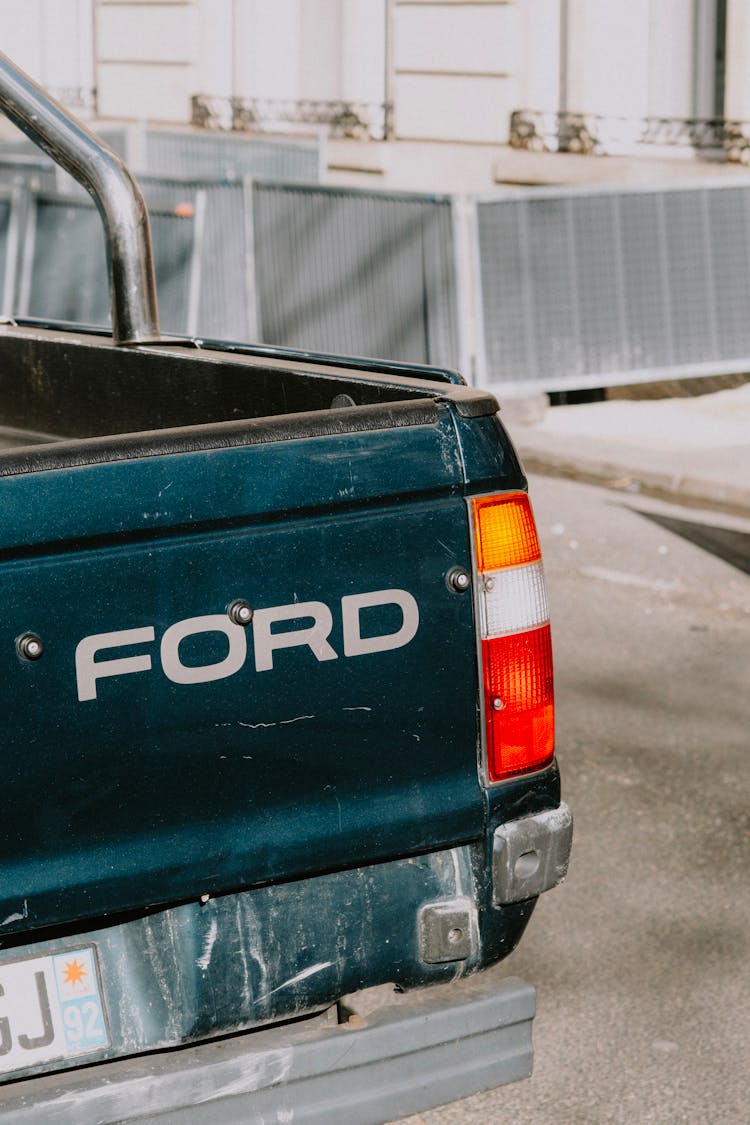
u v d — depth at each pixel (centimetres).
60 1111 238
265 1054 249
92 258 1145
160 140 1564
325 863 260
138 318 374
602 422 1088
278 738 254
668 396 1177
